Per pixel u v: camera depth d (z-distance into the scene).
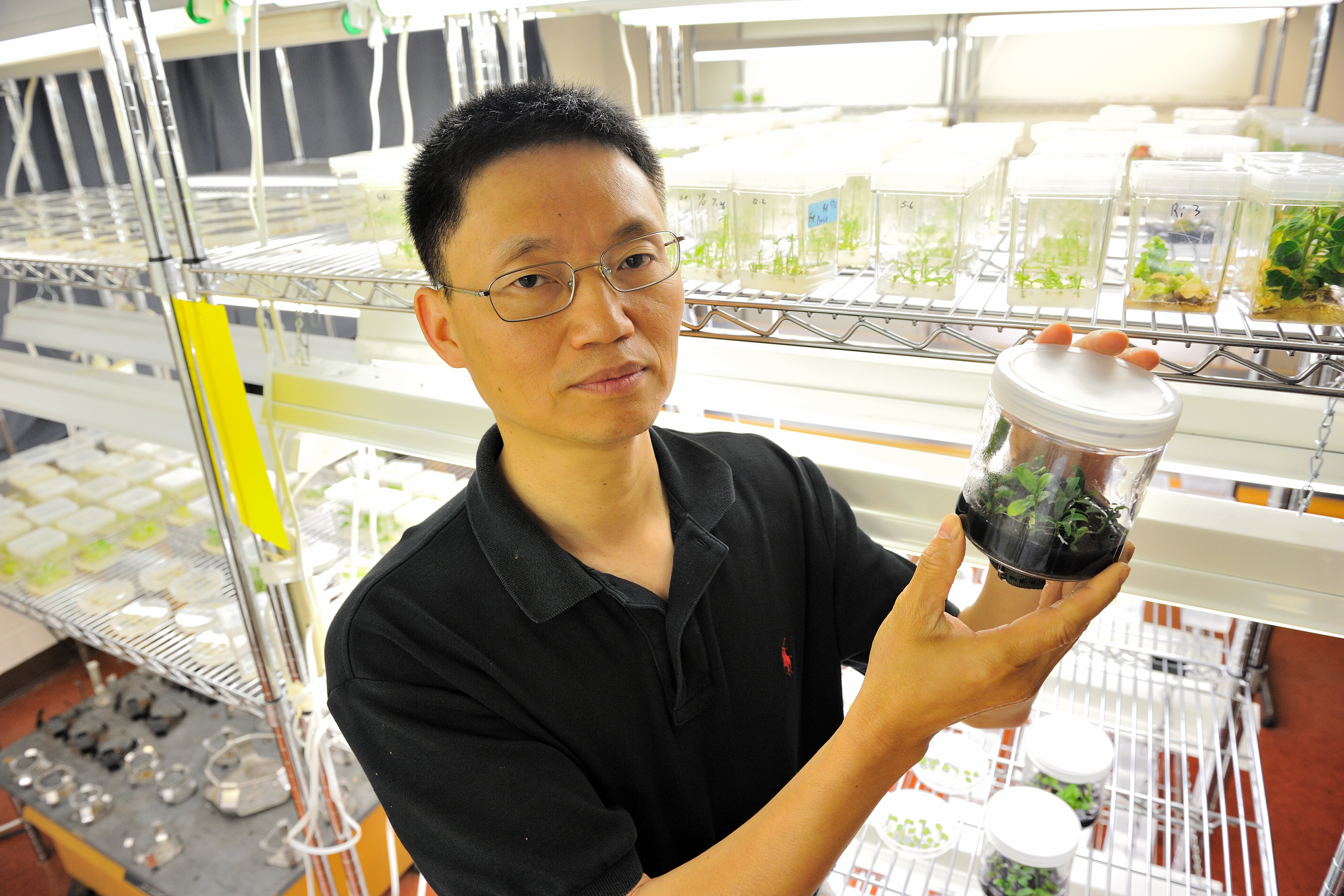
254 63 1.14
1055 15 1.56
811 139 1.21
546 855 0.69
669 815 0.84
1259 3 1.13
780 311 0.87
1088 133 1.11
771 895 0.61
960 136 1.10
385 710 0.73
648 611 0.78
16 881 2.47
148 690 2.65
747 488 0.92
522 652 0.76
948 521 0.57
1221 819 1.29
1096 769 1.20
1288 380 0.66
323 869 1.47
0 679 3.07
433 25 1.26
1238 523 0.79
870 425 1.03
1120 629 1.58
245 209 1.59
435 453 1.18
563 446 0.73
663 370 0.70
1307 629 0.77
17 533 2.18
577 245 0.65
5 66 1.65
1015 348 0.67
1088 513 0.60
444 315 0.77
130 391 1.80
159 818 2.17
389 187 1.04
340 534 1.67
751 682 0.87
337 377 1.25
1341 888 0.91
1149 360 0.66
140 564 2.13
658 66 1.82
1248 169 0.75
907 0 1.11
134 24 1.08
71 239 1.55
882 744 0.60
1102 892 1.19
